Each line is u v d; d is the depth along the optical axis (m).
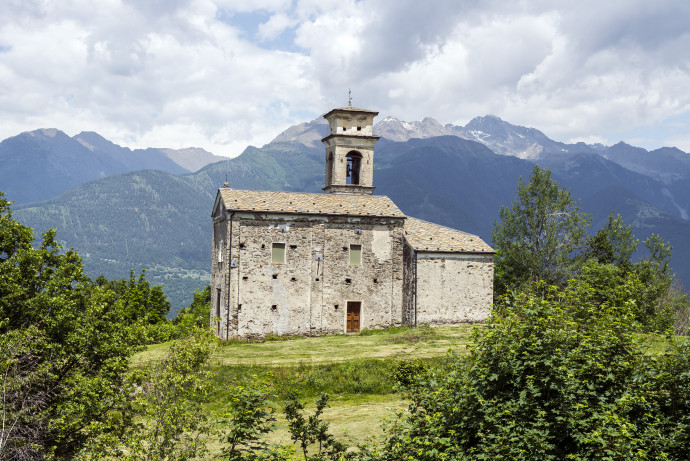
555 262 55.69
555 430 12.59
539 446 11.91
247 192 44.50
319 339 41.00
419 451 12.55
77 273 23.59
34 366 20.16
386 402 26.19
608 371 13.14
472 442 13.52
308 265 43.16
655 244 54.41
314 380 28.98
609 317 14.06
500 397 13.47
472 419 13.25
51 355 20.67
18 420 18.09
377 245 45.06
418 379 14.98
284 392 27.53
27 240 24.38
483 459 12.30
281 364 31.34
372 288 44.81
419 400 14.64
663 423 12.47
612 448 11.45
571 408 12.60
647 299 41.91
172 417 15.48
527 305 14.19
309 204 44.25
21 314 21.58
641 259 53.44
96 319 21.75
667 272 52.78
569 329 13.84
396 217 45.22
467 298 46.25
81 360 22.14
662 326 38.34
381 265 45.12
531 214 57.28
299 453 18.50
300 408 14.41
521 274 57.00
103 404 19.08
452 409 13.48
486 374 13.40
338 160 51.03
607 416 11.73
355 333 43.88
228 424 13.79
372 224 44.97
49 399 19.98
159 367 16.86
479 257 46.75
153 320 70.69
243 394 13.70
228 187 45.22
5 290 21.34
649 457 11.86
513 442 12.22
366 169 51.75
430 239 46.97
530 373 13.38
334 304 43.78
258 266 41.81
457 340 37.66
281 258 42.56
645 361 13.52
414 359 30.38
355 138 51.25
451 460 12.41
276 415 23.78
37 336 20.14
